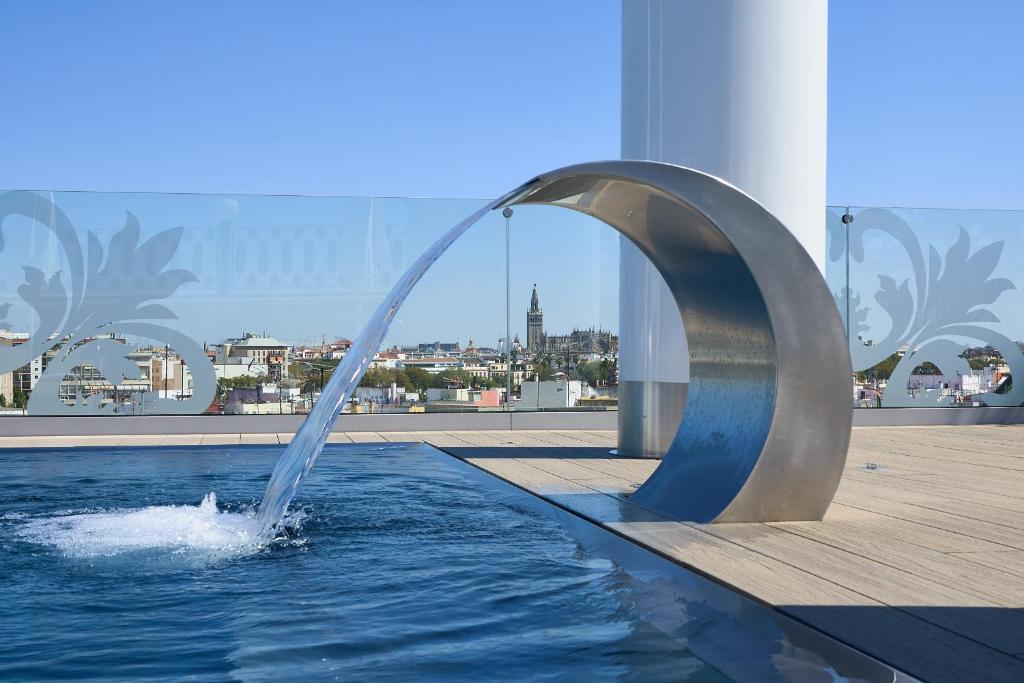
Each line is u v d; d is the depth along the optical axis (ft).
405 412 29.86
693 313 15.12
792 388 12.96
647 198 13.48
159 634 7.56
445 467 19.63
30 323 27.76
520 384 30.63
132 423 28.22
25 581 9.39
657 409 21.52
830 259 32.30
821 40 20.31
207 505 14.29
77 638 7.45
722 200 12.87
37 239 27.81
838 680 6.57
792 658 7.07
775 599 8.83
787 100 19.97
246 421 28.94
